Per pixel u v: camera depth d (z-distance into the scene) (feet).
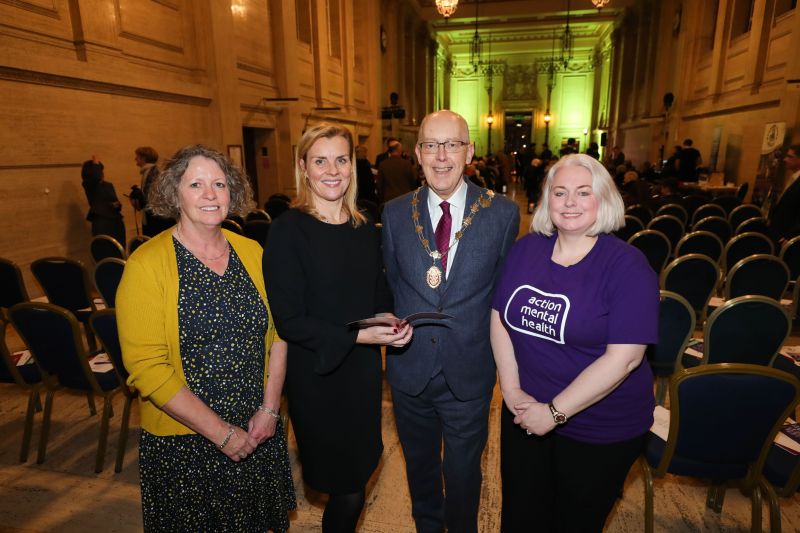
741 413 5.47
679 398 5.61
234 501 4.94
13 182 15.88
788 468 6.02
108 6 18.95
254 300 4.93
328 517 5.39
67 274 11.89
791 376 5.23
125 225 20.42
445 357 5.52
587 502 4.89
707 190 32.22
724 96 36.58
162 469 4.67
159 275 4.43
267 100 31.12
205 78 25.20
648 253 14.65
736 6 35.17
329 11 41.83
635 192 26.35
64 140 17.49
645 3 54.85
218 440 4.52
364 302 5.21
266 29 31.45
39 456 8.57
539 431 4.55
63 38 17.37
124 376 8.01
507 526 5.44
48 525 7.10
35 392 8.71
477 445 5.82
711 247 14.52
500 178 51.78
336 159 4.93
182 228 4.73
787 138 26.37
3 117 15.37
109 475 8.27
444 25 67.56
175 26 23.35
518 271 5.00
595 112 77.15
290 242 4.84
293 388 5.16
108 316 7.62
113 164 19.71
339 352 4.76
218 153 4.70
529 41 77.46
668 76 48.16
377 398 5.43
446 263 5.58
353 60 45.39
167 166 4.56
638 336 4.22
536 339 4.80
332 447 5.19
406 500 7.57
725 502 7.47
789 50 27.35
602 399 4.61
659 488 7.81
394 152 25.84
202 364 4.64
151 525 4.79
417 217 5.67
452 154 5.26
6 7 15.25
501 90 82.17
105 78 18.78
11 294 11.59
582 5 53.62
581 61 79.05
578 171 4.48
